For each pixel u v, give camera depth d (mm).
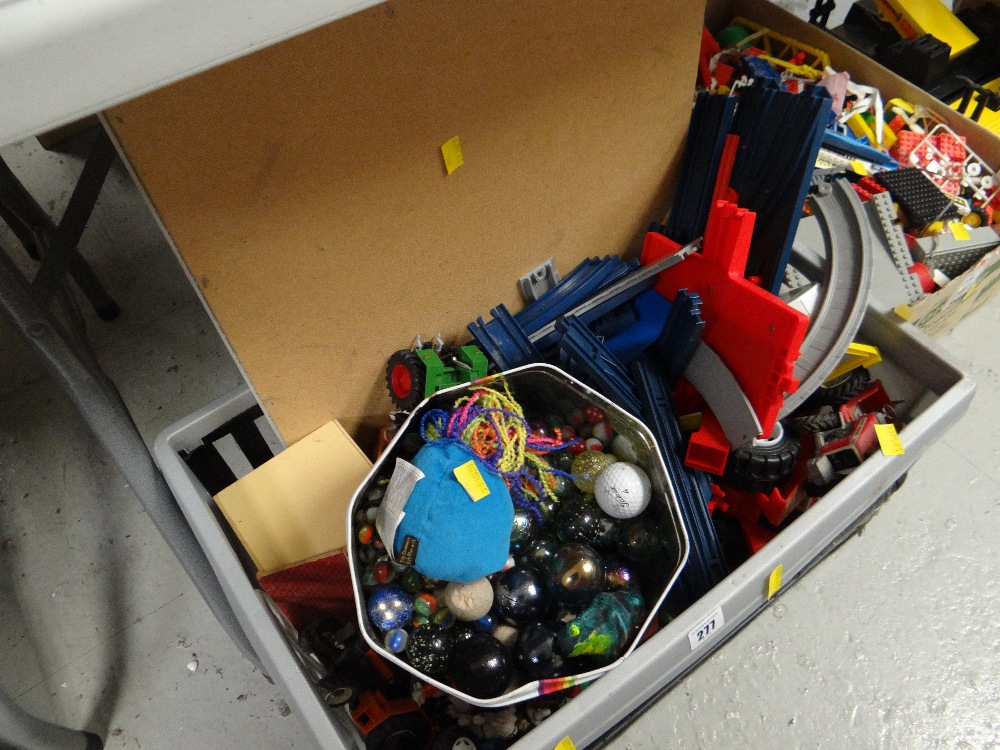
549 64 898
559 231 1137
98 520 1498
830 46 1559
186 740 1237
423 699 959
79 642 1352
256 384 943
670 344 1097
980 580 1287
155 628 1359
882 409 1110
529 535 935
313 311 916
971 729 1157
